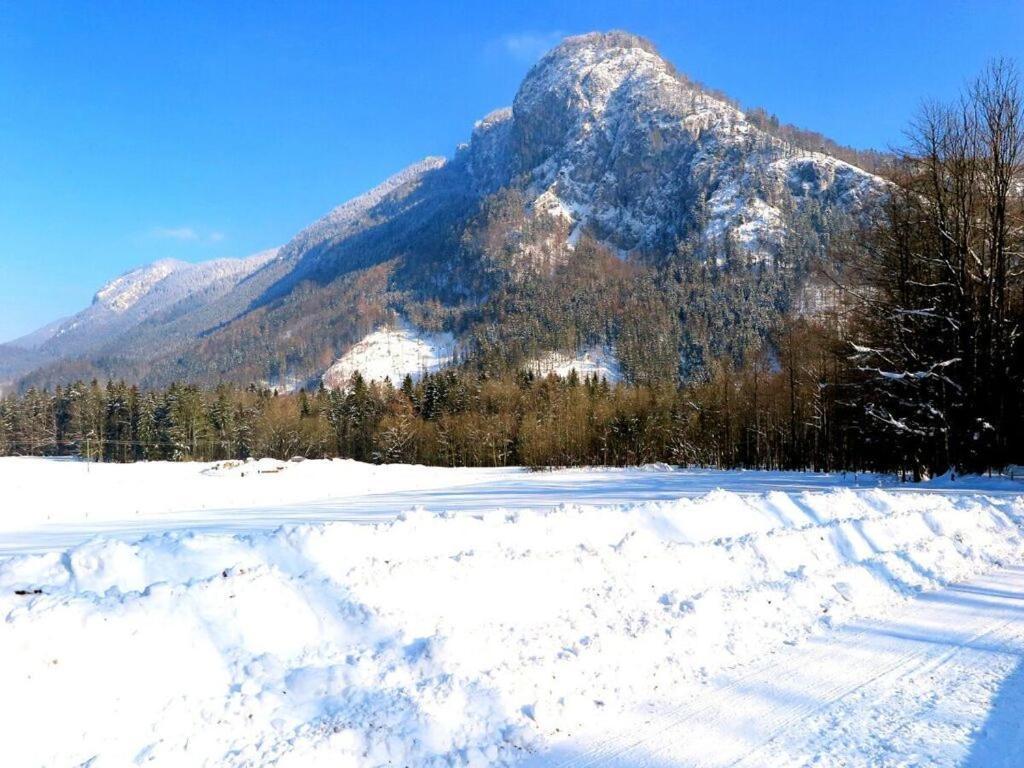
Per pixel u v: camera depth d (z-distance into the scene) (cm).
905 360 2489
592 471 5838
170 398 9512
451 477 5375
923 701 478
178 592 493
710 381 7512
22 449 10794
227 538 707
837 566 871
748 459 6097
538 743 416
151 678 424
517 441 7975
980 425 2269
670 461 7500
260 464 5472
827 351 3362
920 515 1174
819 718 450
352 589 580
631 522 978
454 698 446
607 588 686
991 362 2288
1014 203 2422
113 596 476
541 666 498
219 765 371
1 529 2248
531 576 662
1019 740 420
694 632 590
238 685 443
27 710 372
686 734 427
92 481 4541
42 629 411
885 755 400
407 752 398
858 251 2884
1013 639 616
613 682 494
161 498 3653
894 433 2547
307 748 383
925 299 2434
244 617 503
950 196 2391
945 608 723
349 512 2169
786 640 612
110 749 373
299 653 500
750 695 489
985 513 1305
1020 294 2473
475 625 583
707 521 1068
